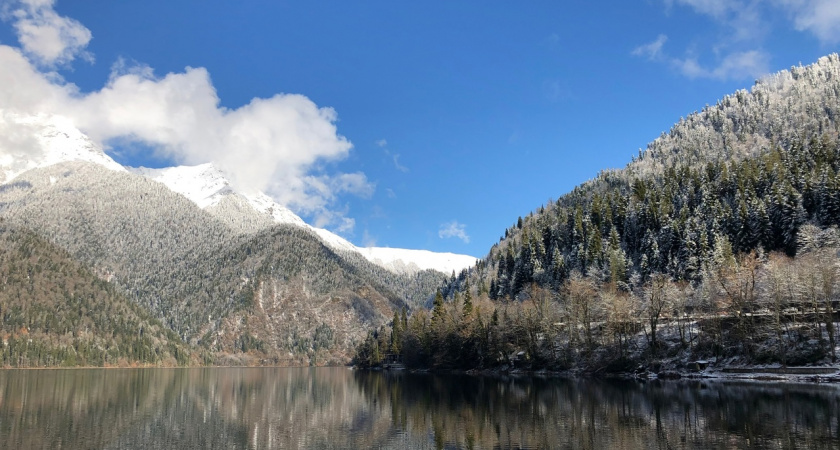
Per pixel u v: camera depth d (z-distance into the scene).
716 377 91.62
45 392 97.19
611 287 129.62
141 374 183.88
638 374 102.38
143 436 51.69
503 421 56.84
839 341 86.31
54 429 55.19
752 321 95.75
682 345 104.06
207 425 58.69
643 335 115.88
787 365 87.25
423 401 79.62
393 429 54.81
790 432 44.94
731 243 141.25
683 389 78.50
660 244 156.88
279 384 128.62
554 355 122.31
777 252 131.12
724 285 100.44
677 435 45.50
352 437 50.81
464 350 145.25
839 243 113.06
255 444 47.69
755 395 67.75
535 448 43.12
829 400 61.84
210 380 147.38
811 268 91.25
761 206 139.62
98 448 45.88
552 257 184.25
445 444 46.53
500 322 134.25
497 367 135.88
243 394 97.88
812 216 134.38
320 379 153.00
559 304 136.12
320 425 58.22
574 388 87.94
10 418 62.69
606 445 42.91
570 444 43.97
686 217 162.75
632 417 55.66
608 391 80.81
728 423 49.81
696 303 113.56
